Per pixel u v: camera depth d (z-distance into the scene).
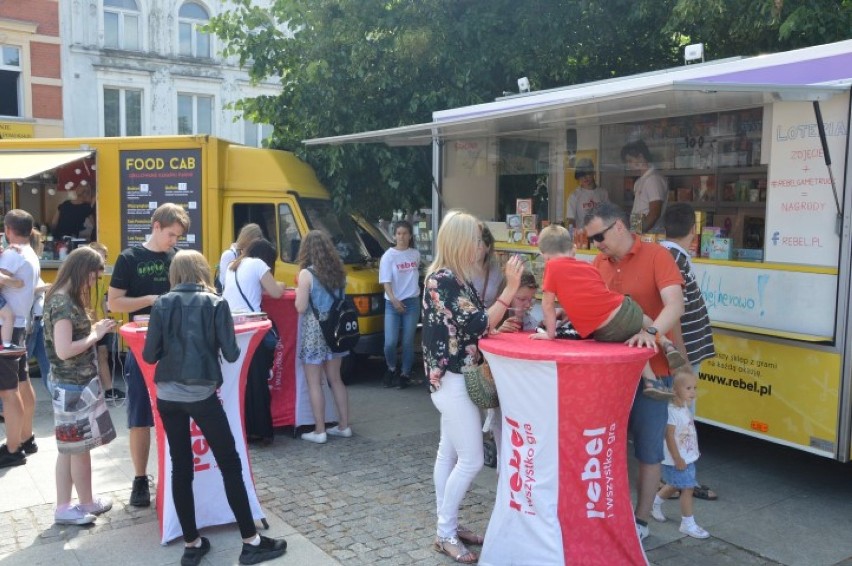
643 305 4.03
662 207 6.46
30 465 5.65
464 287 3.97
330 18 10.31
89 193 9.88
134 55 21.78
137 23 22.03
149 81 22.17
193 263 4.04
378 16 10.02
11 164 8.44
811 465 5.69
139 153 8.55
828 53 4.96
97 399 4.59
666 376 4.01
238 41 10.91
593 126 7.02
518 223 7.53
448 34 9.92
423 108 10.09
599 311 3.63
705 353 4.62
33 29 19.91
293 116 10.62
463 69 9.87
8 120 19.73
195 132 23.39
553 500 3.55
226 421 4.03
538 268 7.12
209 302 3.93
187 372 3.81
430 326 3.96
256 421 6.04
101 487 5.22
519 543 3.68
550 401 3.46
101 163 8.65
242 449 4.48
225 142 8.58
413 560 4.10
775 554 4.19
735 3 8.69
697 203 6.17
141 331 4.23
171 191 8.48
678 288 3.92
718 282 5.50
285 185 8.70
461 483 4.03
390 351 8.20
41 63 20.20
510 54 9.97
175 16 22.50
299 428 6.41
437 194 8.09
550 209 7.50
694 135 6.14
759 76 5.39
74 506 4.63
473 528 4.51
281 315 6.41
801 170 5.00
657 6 9.70
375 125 10.05
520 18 9.91
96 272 4.52
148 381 4.24
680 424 4.30
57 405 4.48
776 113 5.19
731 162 5.80
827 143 4.79
